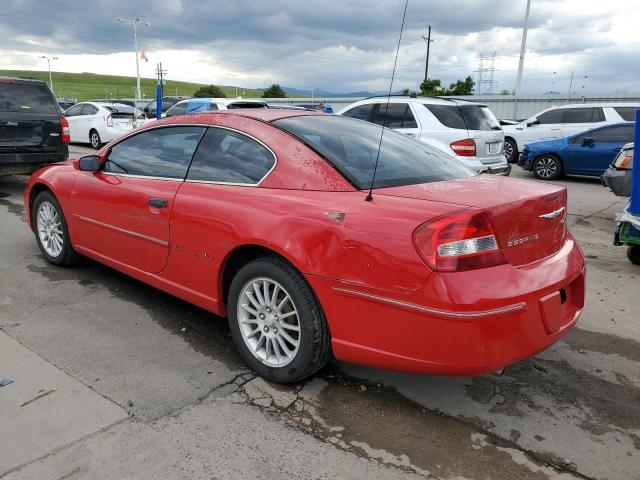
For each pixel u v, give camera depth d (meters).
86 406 2.75
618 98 25.42
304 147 3.09
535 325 2.52
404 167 3.20
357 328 2.62
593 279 5.12
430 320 2.38
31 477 2.25
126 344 3.46
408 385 3.08
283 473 2.33
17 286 4.41
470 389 3.06
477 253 2.40
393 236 2.47
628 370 3.35
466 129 8.48
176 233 3.42
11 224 6.51
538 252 2.72
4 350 3.32
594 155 11.64
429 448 2.54
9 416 2.65
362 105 9.53
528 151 12.63
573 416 2.84
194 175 3.48
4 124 7.89
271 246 2.84
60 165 4.84
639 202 5.21
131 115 16.97
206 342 3.53
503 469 2.41
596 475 2.40
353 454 2.47
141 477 2.28
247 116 3.45
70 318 3.83
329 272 2.64
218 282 3.25
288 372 2.94
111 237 4.07
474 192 2.77
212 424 2.65
